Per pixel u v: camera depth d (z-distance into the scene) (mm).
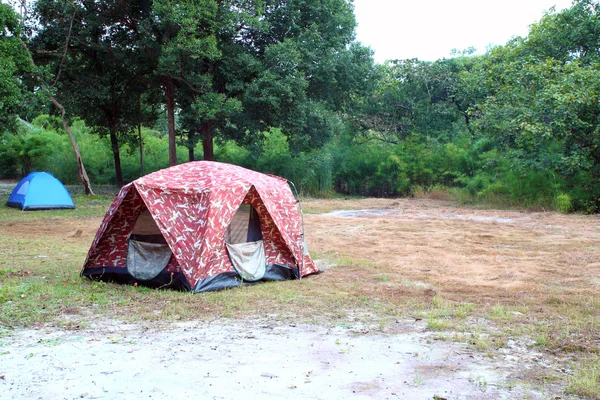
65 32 24234
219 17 22969
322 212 21797
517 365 5145
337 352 5500
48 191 21062
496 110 22219
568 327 6371
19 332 6191
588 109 19375
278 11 25266
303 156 29891
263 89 23312
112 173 34094
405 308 7359
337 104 28672
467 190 25578
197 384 4629
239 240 9078
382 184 30750
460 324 6562
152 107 29938
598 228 16203
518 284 8781
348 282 9102
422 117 31641
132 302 7656
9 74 18359
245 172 9844
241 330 6312
